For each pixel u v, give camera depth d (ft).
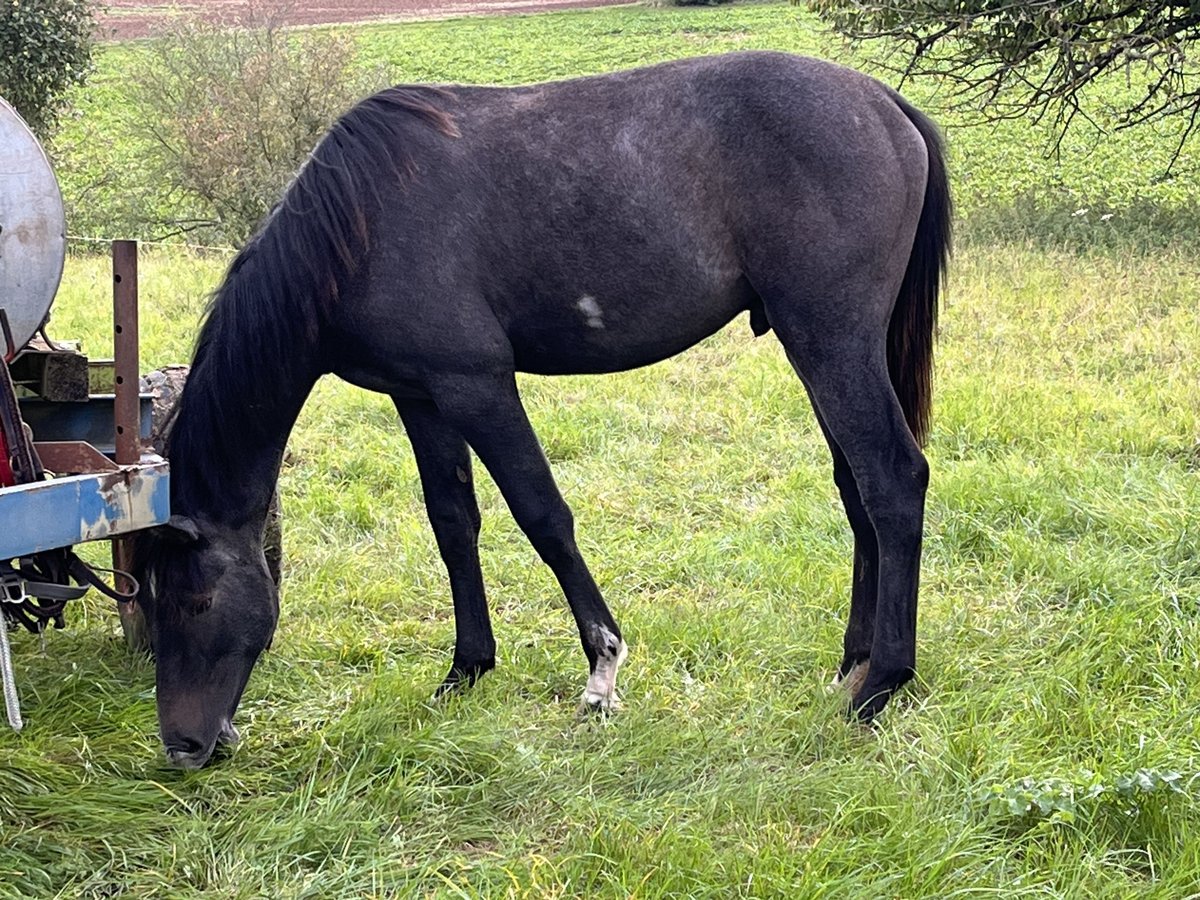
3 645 9.46
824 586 14.66
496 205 10.98
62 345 12.68
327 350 11.40
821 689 12.09
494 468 11.40
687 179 10.98
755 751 11.01
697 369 24.84
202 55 45.32
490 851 9.80
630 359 11.73
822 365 11.27
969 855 9.05
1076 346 25.17
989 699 11.59
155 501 10.03
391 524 17.38
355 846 9.68
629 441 20.40
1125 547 15.11
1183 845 8.99
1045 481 17.07
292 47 46.24
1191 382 21.76
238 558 11.06
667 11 124.77
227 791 10.71
